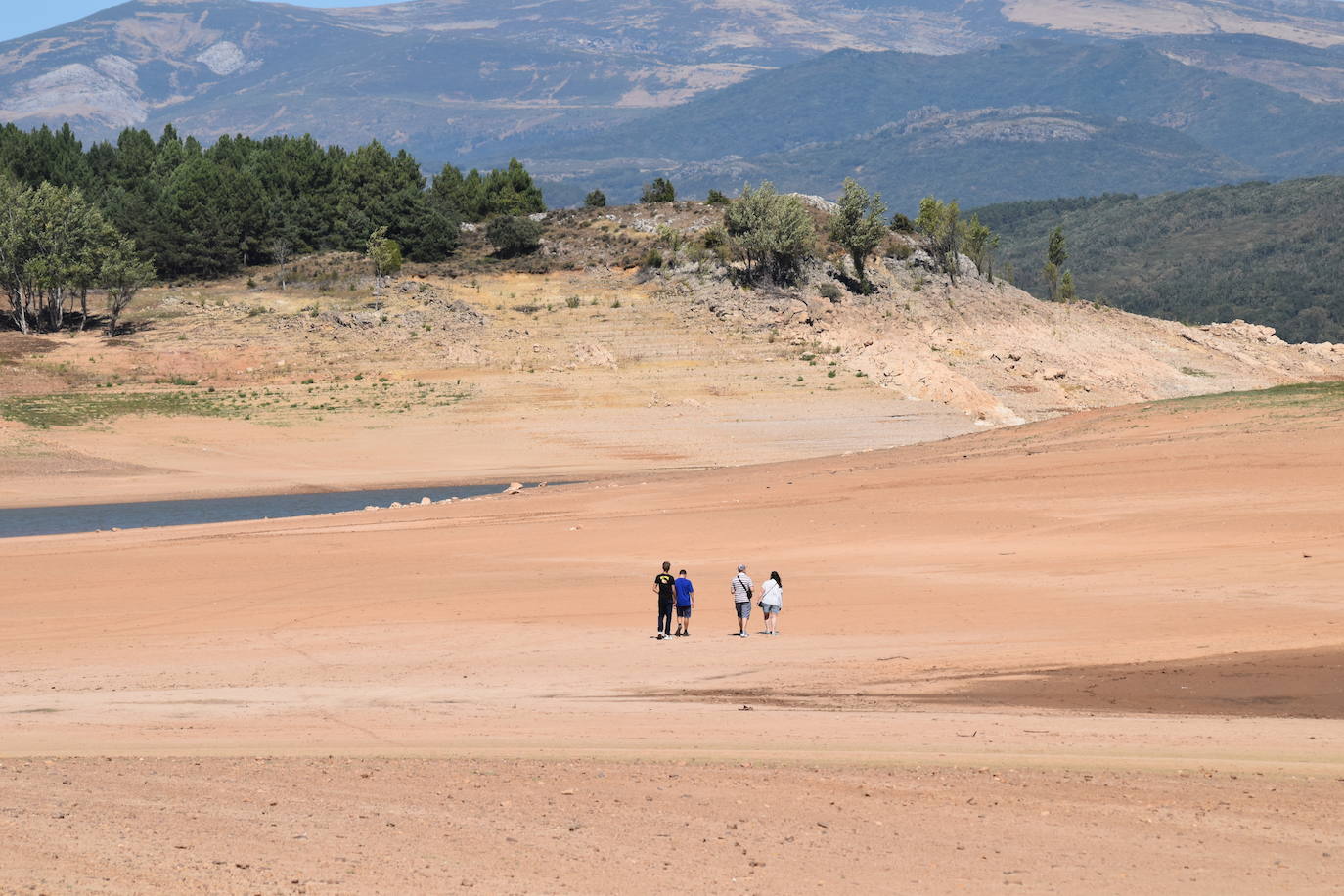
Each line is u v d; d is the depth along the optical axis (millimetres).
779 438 110188
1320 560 38469
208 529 66625
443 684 27328
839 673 27297
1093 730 20859
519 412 116875
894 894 12797
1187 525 46438
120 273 134625
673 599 33844
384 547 55719
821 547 49625
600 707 24000
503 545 54844
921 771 17953
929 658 28609
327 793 16797
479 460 103062
